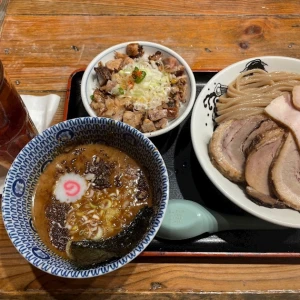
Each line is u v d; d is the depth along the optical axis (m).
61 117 0.49
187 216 0.40
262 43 0.56
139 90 0.49
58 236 0.36
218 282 0.40
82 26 0.57
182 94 0.48
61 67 0.54
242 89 0.50
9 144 0.41
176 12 0.59
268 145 0.44
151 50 0.52
